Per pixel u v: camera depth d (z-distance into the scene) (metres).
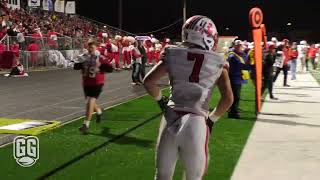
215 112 3.80
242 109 12.45
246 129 9.50
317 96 15.66
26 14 33.62
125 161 6.86
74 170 6.35
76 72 26.25
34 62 27.62
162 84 19.52
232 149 7.68
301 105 13.32
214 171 6.36
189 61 3.67
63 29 35.19
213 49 3.76
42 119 10.33
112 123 9.98
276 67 17.36
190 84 3.67
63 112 11.42
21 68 23.41
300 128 9.64
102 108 12.26
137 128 9.43
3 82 19.70
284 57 18.86
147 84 3.81
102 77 8.86
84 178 5.98
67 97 14.48
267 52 14.16
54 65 29.69
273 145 8.01
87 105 8.84
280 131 9.30
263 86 14.45
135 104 13.19
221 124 10.05
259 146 7.93
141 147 7.78
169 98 3.84
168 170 3.69
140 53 18.61
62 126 9.56
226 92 3.77
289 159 7.06
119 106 12.74
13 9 34.03
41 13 37.69
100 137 8.53
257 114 11.27
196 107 3.68
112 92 16.23
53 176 6.05
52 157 7.02
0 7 30.52
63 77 22.56
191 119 3.63
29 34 28.77
